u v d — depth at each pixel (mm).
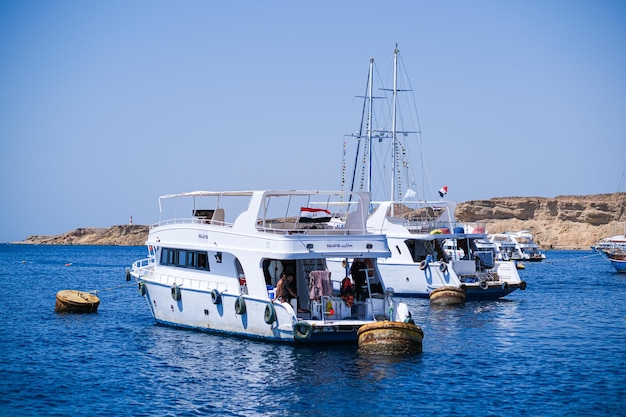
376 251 29516
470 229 51781
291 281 29422
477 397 23328
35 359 29062
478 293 47844
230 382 24719
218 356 28125
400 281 47562
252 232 29531
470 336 34250
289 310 27844
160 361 27844
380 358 27578
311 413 21547
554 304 48688
